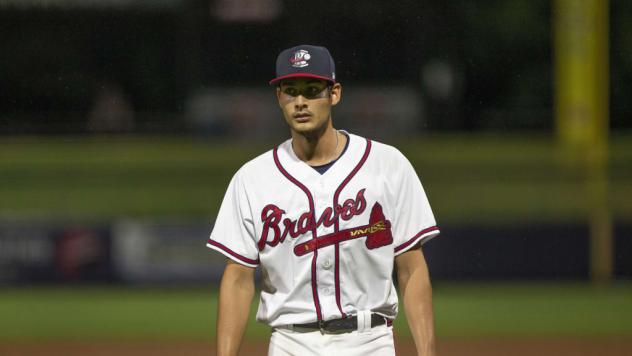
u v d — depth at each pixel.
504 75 97.00
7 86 97.62
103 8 95.75
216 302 46.38
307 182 13.16
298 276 13.12
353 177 13.18
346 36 87.81
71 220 49.62
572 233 49.12
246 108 91.94
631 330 39.50
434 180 79.50
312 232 13.05
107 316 43.03
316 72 12.71
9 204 72.38
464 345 36.59
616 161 80.06
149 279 49.50
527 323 41.12
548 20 96.69
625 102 93.81
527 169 80.62
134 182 80.88
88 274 49.62
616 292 48.00
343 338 13.17
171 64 95.75
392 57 88.75
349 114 89.56
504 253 49.03
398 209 13.33
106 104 97.00
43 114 97.94
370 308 13.24
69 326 40.91
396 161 13.41
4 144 94.06
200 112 92.62
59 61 97.69
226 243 13.45
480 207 69.44
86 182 80.38
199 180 81.81
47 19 97.06
